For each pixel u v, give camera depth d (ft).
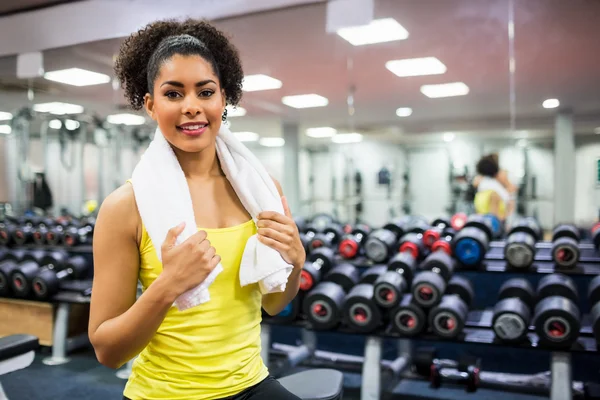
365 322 7.97
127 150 15.31
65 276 11.45
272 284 2.68
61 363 10.32
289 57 13.10
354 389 8.87
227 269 2.68
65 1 11.89
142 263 2.62
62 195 15.74
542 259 9.96
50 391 8.91
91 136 15.67
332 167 16.67
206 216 2.76
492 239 10.82
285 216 2.76
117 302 2.55
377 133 16.10
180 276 2.35
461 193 14.71
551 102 12.92
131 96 3.03
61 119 15.81
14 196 15.52
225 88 3.14
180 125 2.60
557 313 7.00
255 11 10.21
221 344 2.68
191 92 2.60
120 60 3.03
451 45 12.52
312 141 16.78
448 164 14.99
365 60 13.52
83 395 8.75
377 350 8.03
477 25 11.37
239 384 2.75
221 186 2.93
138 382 2.71
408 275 8.89
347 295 8.37
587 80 12.60
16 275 10.66
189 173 2.86
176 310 2.59
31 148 15.69
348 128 16.44
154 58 2.66
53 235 13.25
